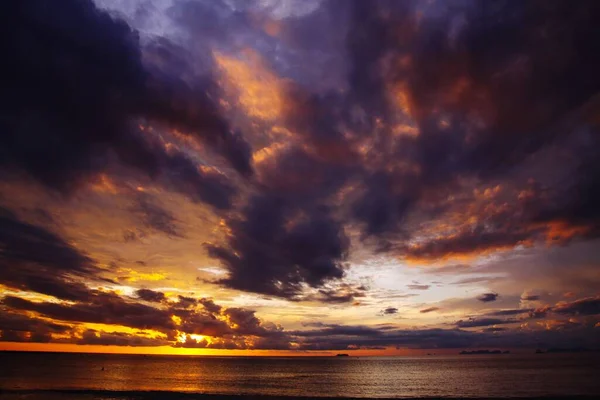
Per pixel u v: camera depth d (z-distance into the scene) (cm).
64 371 9706
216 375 9756
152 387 6122
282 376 9812
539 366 12119
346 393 5684
